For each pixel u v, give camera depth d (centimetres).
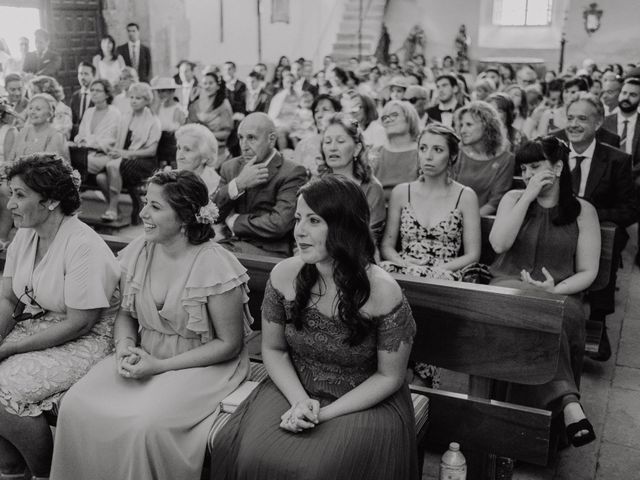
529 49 1848
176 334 280
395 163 504
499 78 1370
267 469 226
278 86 1291
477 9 1862
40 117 677
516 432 271
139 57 1353
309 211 233
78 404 260
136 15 1375
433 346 280
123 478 251
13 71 1179
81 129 780
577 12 1762
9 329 307
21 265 297
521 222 350
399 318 239
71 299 283
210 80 841
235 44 1553
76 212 292
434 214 380
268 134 409
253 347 372
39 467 283
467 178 487
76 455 261
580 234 350
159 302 276
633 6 1709
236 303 274
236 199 419
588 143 473
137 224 754
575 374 328
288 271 255
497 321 266
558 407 296
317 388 252
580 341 326
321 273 246
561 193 348
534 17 1867
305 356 256
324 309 245
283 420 236
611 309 422
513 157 483
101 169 731
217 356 274
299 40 1722
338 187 233
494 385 313
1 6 1216
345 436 229
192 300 268
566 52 1798
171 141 772
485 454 285
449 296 273
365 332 240
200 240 272
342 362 249
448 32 1889
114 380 271
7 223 620
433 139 367
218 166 821
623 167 469
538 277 354
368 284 236
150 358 269
